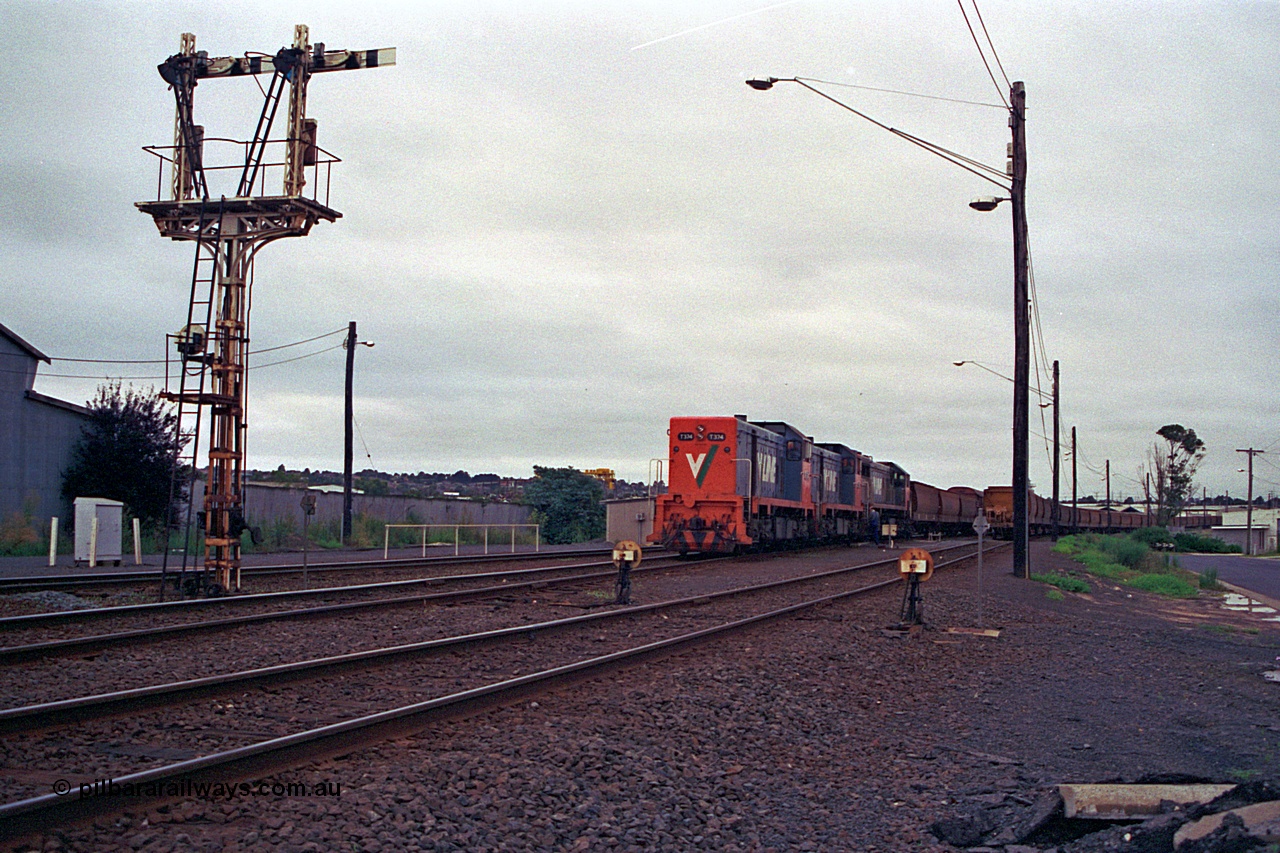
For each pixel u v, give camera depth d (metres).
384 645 12.68
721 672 11.37
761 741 8.80
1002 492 75.19
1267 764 8.48
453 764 7.07
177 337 16.56
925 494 65.38
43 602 16.02
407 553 35.06
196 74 17.70
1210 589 33.56
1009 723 10.10
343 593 18.62
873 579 26.47
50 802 5.30
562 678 10.02
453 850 5.62
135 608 14.57
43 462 32.16
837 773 8.08
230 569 17.55
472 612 16.53
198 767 6.13
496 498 57.31
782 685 11.10
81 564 24.55
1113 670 13.78
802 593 21.73
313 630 13.73
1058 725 10.07
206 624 12.95
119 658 11.02
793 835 6.51
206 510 17.34
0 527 29.14
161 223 17.73
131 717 8.06
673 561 32.12
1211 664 14.81
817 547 46.06
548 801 6.57
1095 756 8.75
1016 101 29.47
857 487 49.56
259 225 17.31
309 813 5.91
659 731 8.69
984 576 29.67
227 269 17.44
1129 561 45.06
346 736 7.27
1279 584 38.81
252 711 8.60
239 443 17.55
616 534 50.34
